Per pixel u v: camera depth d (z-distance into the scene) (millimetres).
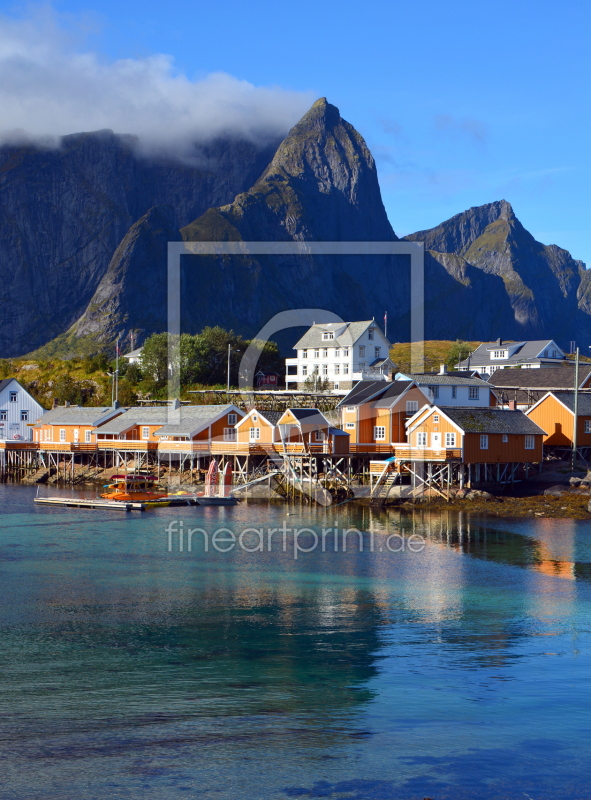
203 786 22062
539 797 21469
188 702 28266
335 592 44875
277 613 40500
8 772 22812
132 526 68812
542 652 34000
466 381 106062
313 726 26125
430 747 24500
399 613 40438
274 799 21375
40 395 154500
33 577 48656
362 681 30391
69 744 24672
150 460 107812
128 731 25703
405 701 28344
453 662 32719
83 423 115000
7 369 165125
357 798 21438
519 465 88500
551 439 94750
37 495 94625
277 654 33875
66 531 66312
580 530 64750
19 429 127125
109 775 22656
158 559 54312
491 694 29031
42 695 28938
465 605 41969
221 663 32656
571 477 83188
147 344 149500
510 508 74812
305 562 53156
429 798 21391
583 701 28359
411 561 53438
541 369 120312
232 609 41219
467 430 80000
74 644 35250
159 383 141000
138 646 34969
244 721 26531
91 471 112375
